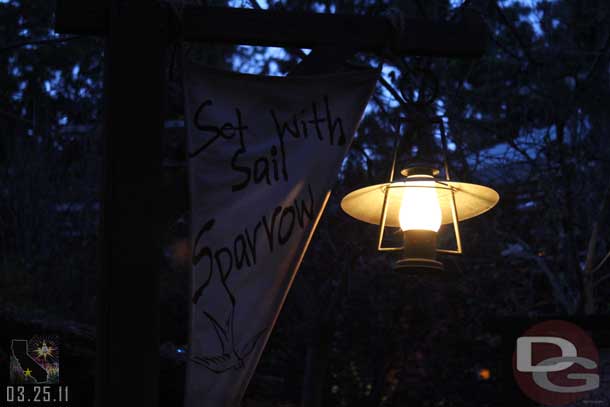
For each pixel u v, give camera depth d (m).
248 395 10.83
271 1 7.52
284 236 2.68
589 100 10.14
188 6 2.81
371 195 2.96
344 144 2.80
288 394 11.26
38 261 11.59
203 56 9.31
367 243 8.77
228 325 2.57
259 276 2.63
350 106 2.84
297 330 10.44
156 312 2.55
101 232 2.60
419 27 2.98
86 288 11.55
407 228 2.82
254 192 2.69
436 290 11.41
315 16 2.92
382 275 11.10
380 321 11.29
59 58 10.36
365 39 2.94
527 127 10.20
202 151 2.66
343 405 11.88
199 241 2.59
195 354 2.52
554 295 12.07
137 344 2.51
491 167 10.77
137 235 2.57
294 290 8.54
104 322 2.52
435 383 12.04
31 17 10.10
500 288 11.67
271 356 11.88
